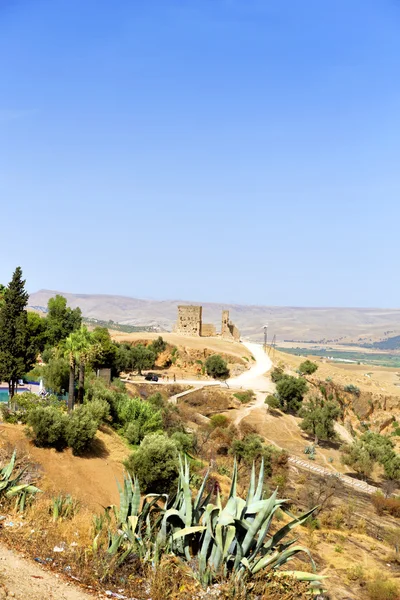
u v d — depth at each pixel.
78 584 10.91
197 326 165.38
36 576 10.79
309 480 71.25
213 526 12.42
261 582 11.80
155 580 11.36
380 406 134.62
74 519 15.05
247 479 57.22
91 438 43.44
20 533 13.11
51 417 41.59
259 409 106.56
